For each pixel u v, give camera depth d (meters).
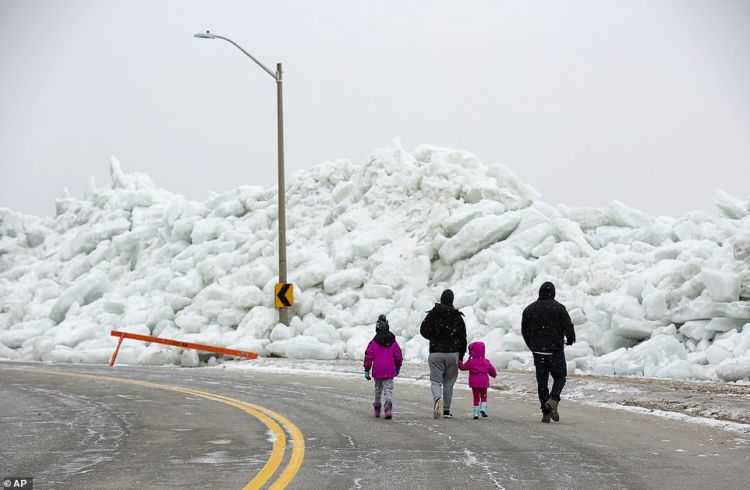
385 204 90.81
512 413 40.88
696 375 50.22
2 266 121.25
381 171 94.38
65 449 31.05
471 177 89.00
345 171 100.75
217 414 40.47
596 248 77.88
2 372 67.06
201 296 85.94
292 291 78.00
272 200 100.50
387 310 76.81
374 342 39.06
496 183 86.62
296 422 37.53
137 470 26.75
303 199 99.19
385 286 79.31
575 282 66.94
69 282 106.00
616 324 57.44
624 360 54.59
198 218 103.69
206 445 31.53
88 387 54.28
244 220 99.88
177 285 88.69
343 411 41.50
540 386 38.44
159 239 107.88
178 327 85.75
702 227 70.50
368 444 31.41
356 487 23.86
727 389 43.97
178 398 47.44
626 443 31.53
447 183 87.50
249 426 36.41
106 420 38.78
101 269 107.50
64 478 25.64
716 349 51.00
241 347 77.19
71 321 94.38
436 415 38.59
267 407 43.09
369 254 84.38
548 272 69.56
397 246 84.25
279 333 77.31
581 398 45.72
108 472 26.48
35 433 35.06
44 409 43.09
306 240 92.81
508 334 62.00
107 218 116.62
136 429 35.91
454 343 39.38
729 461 27.91
